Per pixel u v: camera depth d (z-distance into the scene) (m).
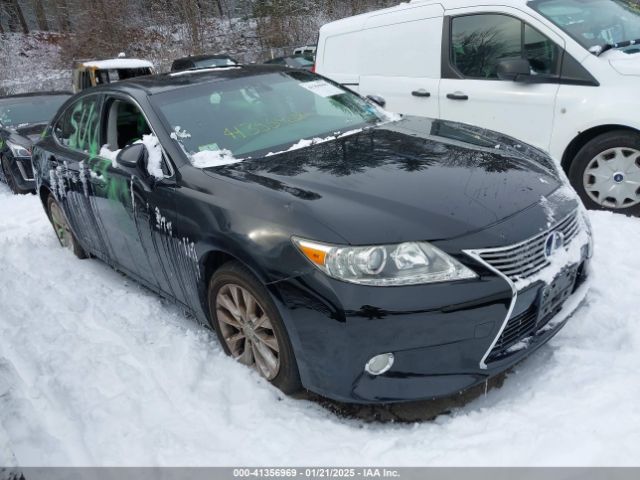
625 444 2.06
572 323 2.99
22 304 3.81
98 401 2.66
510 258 2.29
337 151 3.08
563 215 2.60
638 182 4.34
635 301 3.16
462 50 5.31
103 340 3.25
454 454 2.16
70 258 4.88
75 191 4.08
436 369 2.26
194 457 2.28
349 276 2.21
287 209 2.45
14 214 6.92
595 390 2.38
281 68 4.16
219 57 16.73
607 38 4.71
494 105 5.07
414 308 2.17
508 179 2.69
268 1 28.69
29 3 36.94
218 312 2.88
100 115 3.91
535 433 2.18
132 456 2.30
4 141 8.23
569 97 4.57
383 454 2.22
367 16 6.16
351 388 2.31
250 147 3.22
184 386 2.77
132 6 29.23
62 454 2.33
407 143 3.21
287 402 2.63
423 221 2.30
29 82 27.67
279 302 2.38
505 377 2.68
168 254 3.11
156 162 3.13
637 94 4.26
